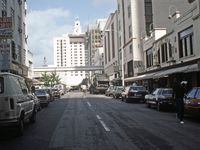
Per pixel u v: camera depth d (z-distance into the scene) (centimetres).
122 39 7419
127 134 1273
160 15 6003
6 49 2798
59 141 1155
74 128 1488
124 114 2139
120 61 7869
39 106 2559
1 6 3503
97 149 995
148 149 976
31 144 1114
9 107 1220
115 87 5225
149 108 2702
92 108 2727
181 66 3441
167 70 3744
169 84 3903
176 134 1259
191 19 3256
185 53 3484
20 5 4809
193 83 3203
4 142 1166
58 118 1970
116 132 1333
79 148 1016
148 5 6419
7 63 2836
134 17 6412
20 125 1295
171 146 1017
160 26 5975
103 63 11462
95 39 15825
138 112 2302
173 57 3800
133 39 6366
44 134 1334
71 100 4325
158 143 1071
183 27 3478
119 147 1016
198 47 3086
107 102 3684
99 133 1316
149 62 5075
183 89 1650
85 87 12356
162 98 2367
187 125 1538
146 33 5984
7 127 1289
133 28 6391
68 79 17100
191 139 1143
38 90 3212
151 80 4878
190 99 1730
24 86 1521
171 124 1580
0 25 2519
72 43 18038
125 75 7162
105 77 7369
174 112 2298
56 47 17725
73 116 2061
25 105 1421
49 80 10750
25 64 5291
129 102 3622
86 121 1758
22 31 4925
